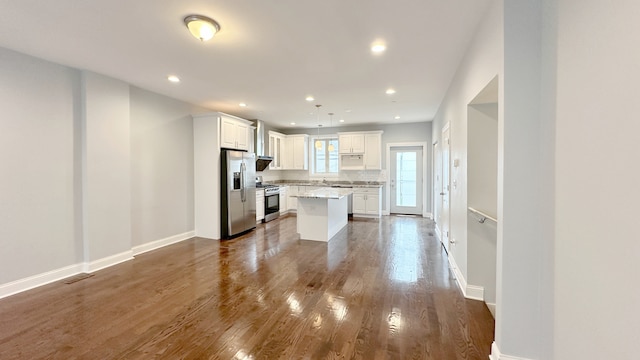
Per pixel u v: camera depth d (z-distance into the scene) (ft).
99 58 9.91
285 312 8.02
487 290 8.75
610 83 3.61
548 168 5.17
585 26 4.10
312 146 27.17
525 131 5.50
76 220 11.02
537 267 5.50
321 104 17.03
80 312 8.04
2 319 7.67
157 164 14.64
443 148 14.94
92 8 6.76
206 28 7.33
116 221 12.23
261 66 10.70
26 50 9.22
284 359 6.02
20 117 9.45
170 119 15.38
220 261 12.50
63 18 7.22
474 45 8.08
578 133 4.30
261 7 6.78
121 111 12.42
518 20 5.50
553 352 5.05
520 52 5.50
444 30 7.91
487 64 6.78
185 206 16.38
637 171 3.18
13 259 9.32
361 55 9.66
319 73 11.49
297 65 10.59
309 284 9.98
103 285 9.93
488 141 8.72
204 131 16.71
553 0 4.96
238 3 6.61
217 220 16.51
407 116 20.97
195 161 16.96
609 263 3.65
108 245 11.92
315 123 24.43
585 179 4.14
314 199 16.06
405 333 6.99
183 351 6.31
